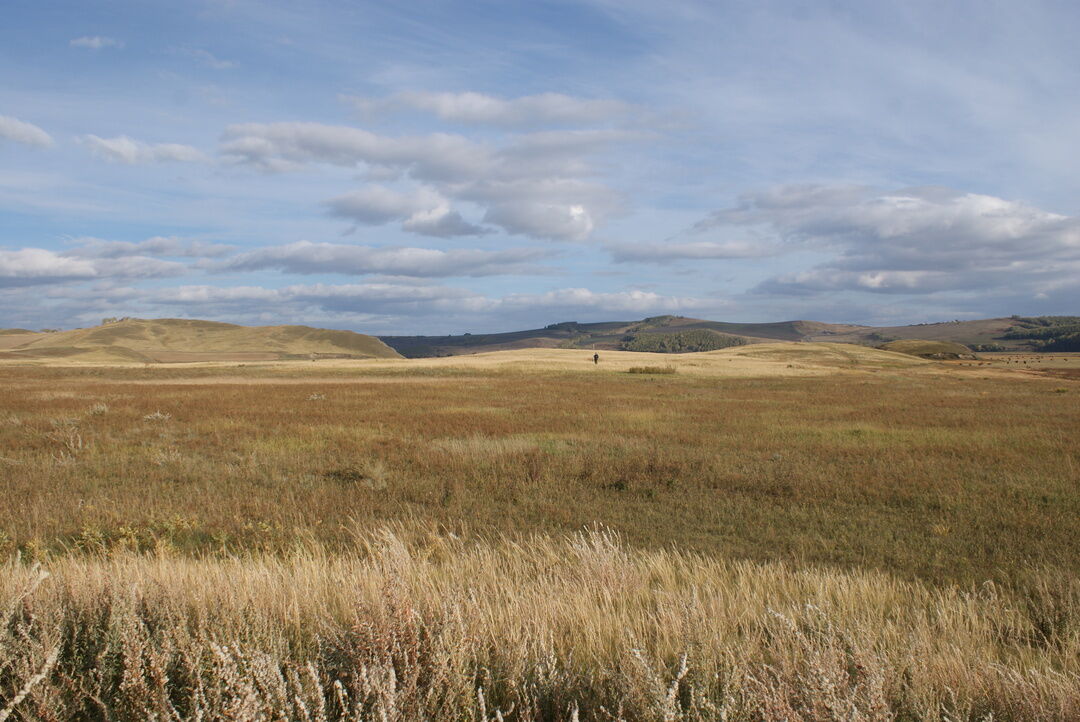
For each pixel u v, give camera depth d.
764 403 32.16
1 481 11.71
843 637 3.52
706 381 52.47
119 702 2.90
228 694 2.80
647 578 5.66
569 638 3.91
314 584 4.81
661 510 10.70
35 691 2.80
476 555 7.00
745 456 16.00
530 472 13.42
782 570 6.41
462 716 2.79
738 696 2.94
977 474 13.42
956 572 7.53
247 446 16.62
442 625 3.34
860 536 9.12
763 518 10.16
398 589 3.72
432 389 40.06
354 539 8.36
